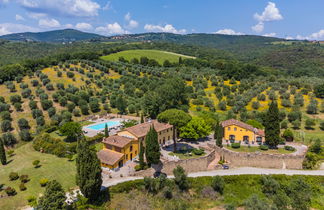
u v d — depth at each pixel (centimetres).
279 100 9919
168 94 8956
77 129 6438
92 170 3734
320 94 10044
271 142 6056
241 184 4956
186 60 18262
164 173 5091
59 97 9400
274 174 5109
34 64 13550
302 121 8150
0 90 10175
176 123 5772
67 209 3497
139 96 10869
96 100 9900
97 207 3781
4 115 7812
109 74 13812
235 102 9644
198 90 11300
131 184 4350
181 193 4581
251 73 15125
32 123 7981
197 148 6278
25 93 9606
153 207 4153
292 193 4378
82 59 16550
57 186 3256
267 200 4447
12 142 6800
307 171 5469
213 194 4622
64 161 5419
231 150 6062
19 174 4806
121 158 5116
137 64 16925
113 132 7319
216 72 15288
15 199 3984
